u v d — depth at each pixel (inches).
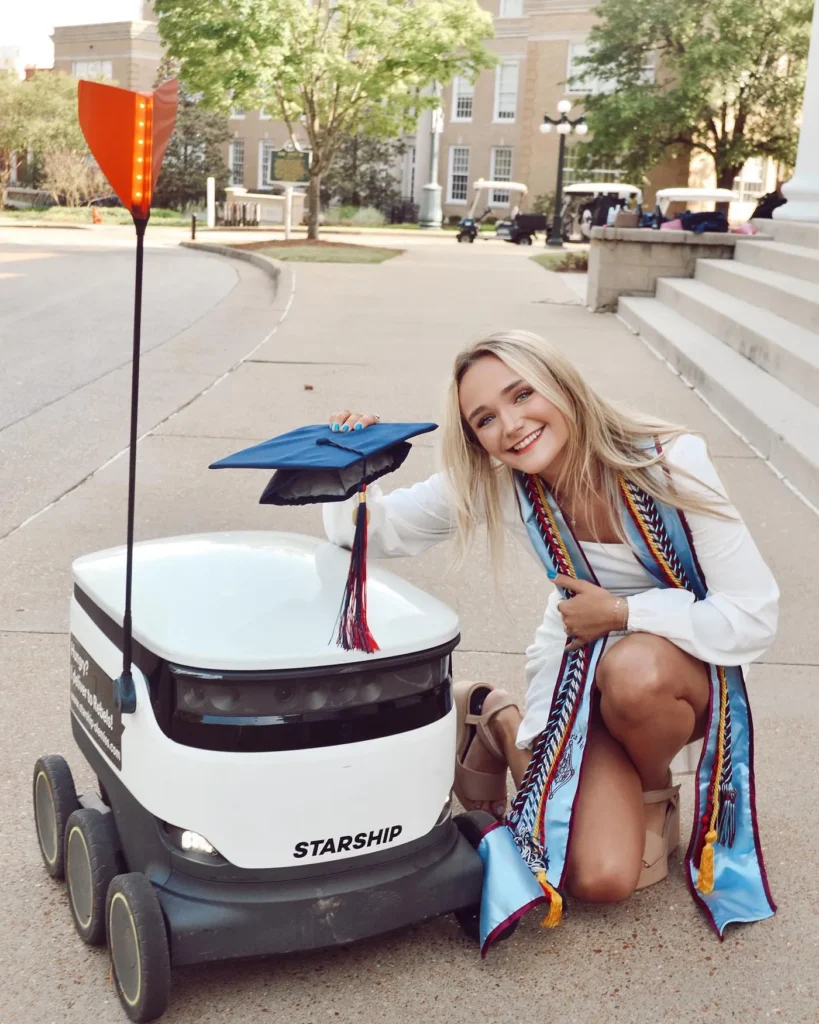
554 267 764.6
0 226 1217.4
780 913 97.5
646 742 93.0
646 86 1328.7
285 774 76.7
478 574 182.2
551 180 1704.0
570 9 1630.2
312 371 347.9
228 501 216.5
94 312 482.0
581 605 93.6
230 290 585.9
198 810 76.6
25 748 120.3
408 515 102.3
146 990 76.4
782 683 144.3
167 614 81.9
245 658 74.9
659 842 99.3
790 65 1272.1
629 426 94.7
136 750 80.0
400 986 86.2
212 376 337.4
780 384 300.7
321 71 902.4
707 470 94.3
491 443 92.2
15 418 279.4
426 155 1913.1
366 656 77.8
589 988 87.0
